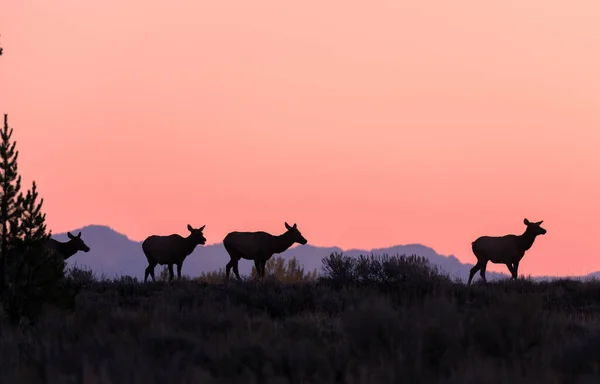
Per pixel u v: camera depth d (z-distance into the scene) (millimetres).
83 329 53750
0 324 58219
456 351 43406
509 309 48344
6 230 66625
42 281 65938
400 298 88000
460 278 117062
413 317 49656
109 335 49125
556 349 44469
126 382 37375
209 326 55594
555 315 59906
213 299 91688
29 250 66375
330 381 38344
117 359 41000
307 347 42594
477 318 47719
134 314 57250
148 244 129375
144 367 39750
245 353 42156
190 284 107688
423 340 44406
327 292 92250
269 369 39062
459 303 91250
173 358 42156
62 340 49094
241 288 98438
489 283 112562
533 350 45625
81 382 37938
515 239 126250
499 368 39969
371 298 50156
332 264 109000
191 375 38500
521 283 107438
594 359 42094
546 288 106125
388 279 105375
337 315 75312
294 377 39406
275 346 44844
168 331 49250
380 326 45594
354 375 38875
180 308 80812
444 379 38031
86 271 118750
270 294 91062
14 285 65250
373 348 43938
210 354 43906
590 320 65125
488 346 46125
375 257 109375
